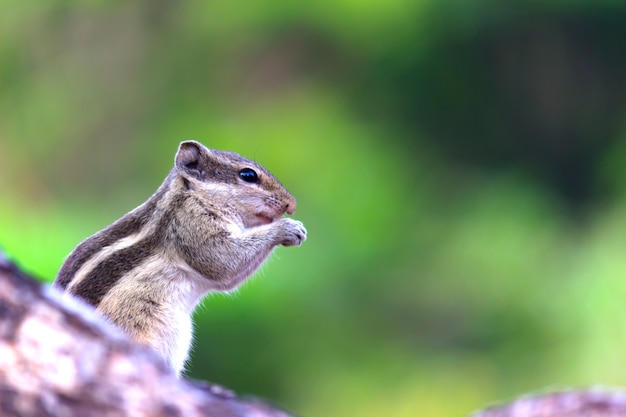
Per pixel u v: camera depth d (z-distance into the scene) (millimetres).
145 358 4945
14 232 26516
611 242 32562
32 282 4957
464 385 28953
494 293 31469
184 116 36250
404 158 36312
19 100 36438
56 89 36656
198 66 37250
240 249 8992
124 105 36844
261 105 37000
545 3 37094
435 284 31984
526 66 37969
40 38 37156
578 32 37906
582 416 5242
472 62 37531
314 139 35625
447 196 36312
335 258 30734
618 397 5289
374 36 37281
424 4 37031
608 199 35688
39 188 35469
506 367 29297
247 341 24891
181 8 37781
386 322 30453
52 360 4820
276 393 25828
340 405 27219
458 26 37094
